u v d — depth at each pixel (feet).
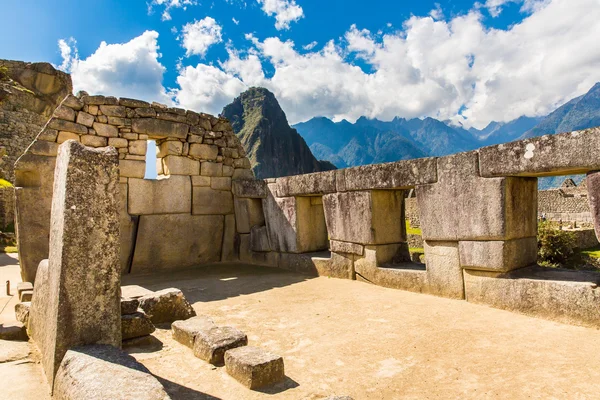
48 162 21.90
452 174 16.10
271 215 26.14
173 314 14.19
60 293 8.61
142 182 25.29
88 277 8.97
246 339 11.28
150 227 25.57
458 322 13.51
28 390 8.59
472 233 15.43
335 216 21.56
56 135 22.26
